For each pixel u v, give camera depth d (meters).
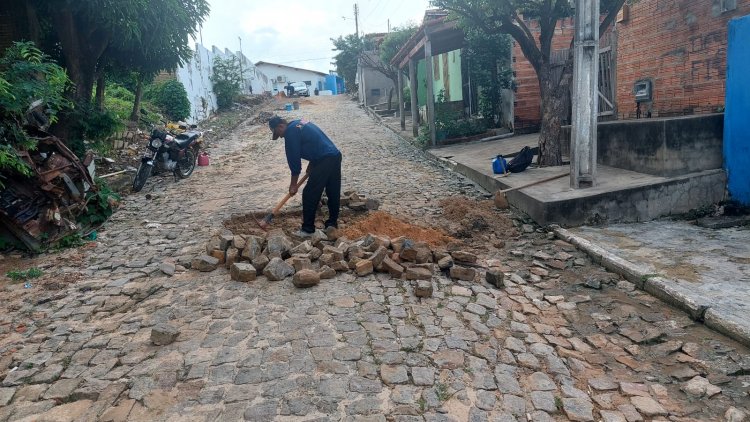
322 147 5.79
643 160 7.07
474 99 16.83
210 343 3.56
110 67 11.14
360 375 3.14
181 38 10.26
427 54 13.22
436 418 2.75
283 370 3.20
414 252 4.93
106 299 4.42
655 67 8.35
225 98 26.28
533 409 2.85
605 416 2.78
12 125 5.59
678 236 5.59
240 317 3.95
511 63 13.76
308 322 3.83
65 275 5.06
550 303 4.27
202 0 10.35
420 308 4.09
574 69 6.62
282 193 8.68
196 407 2.86
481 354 3.41
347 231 6.09
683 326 3.71
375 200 7.17
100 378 3.17
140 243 6.07
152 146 9.55
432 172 10.30
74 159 6.37
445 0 8.41
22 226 5.69
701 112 7.39
